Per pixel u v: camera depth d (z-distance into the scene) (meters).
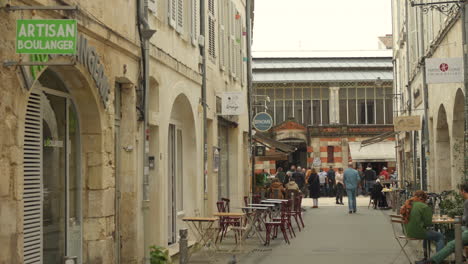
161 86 14.56
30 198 9.44
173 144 17.22
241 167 26.09
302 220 25.28
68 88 10.43
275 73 56.75
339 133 55.47
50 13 8.88
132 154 12.66
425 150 27.06
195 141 17.94
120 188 12.64
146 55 12.95
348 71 56.97
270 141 33.97
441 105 22.55
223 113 20.61
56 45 7.98
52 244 10.19
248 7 29.00
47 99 10.06
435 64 17.02
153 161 14.40
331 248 17.33
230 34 23.84
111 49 11.32
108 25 11.15
